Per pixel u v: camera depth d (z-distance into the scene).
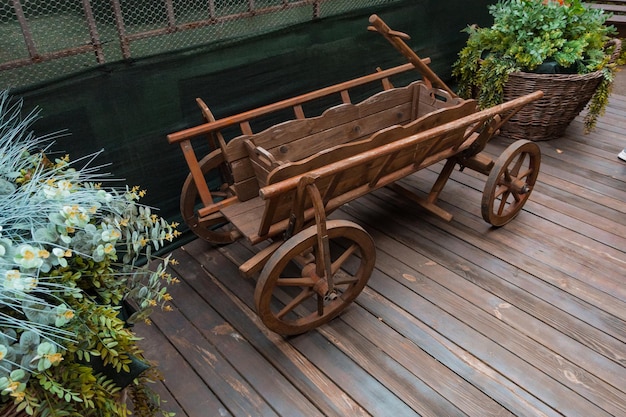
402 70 2.42
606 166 2.88
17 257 0.97
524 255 2.23
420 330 1.88
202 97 2.20
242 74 2.29
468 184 2.76
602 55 2.95
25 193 1.14
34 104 1.75
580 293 2.02
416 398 1.64
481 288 2.06
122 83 1.93
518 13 2.93
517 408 1.60
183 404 1.65
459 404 1.62
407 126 1.92
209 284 2.15
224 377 1.74
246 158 1.92
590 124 3.05
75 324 1.08
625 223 2.42
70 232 1.11
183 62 2.07
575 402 1.61
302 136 2.06
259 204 1.98
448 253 2.26
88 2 1.74
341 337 1.87
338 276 2.13
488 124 2.20
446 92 2.30
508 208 2.43
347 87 2.27
